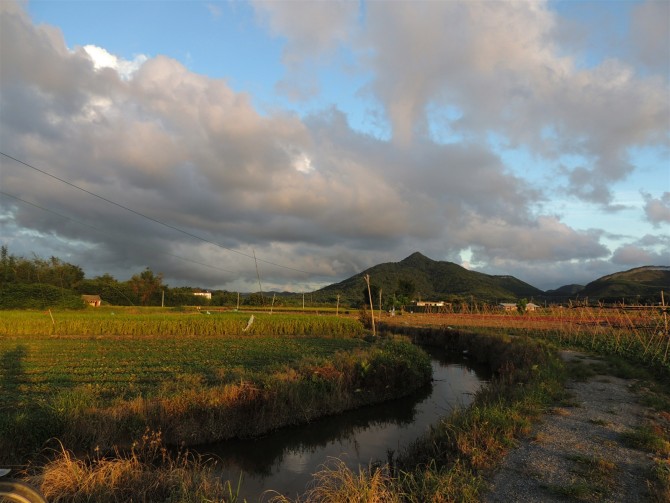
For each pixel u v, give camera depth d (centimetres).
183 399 1315
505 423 1038
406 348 2445
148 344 3238
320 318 4950
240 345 3278
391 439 1412
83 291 10119
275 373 1711
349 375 1847
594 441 973
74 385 1653
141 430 1189
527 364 2142
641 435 953
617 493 701
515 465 837
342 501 686
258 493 995
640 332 2945
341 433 1496
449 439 988
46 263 9925
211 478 1020
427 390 2162
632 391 1551
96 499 766
